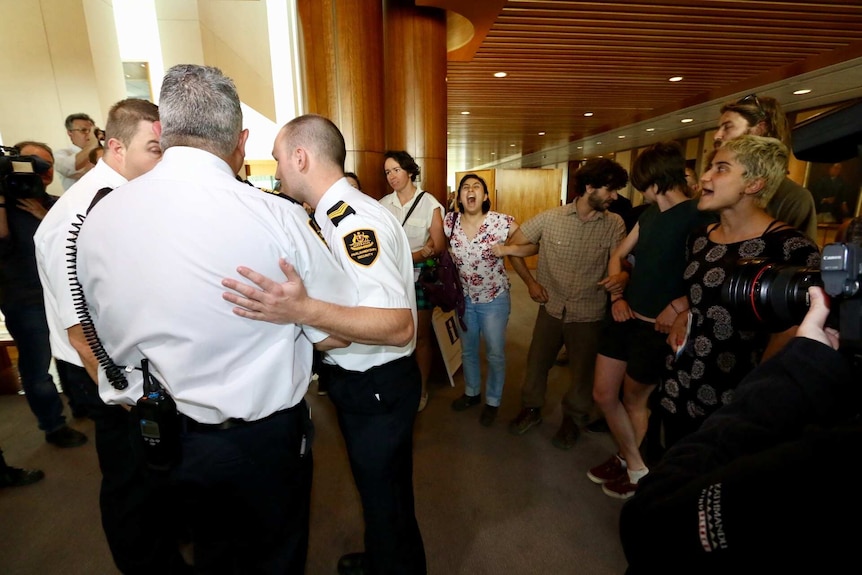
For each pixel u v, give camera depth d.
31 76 3.65
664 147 1.42
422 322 2.46
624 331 1.63
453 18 3.32
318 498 1.78
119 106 1.12
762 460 0.34
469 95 6.44
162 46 5.95
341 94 2.37
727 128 1.53
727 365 1.08
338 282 0.84
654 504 0.42
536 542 1.54
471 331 2.38
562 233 1.97
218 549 0.85
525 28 4.01
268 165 8.20
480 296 2.27
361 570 1.38
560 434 2.14
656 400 1.61
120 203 0.69
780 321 0.63
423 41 2.88
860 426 0.31
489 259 2.22
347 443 1.14
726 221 1.10
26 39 3.62
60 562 1.48
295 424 0.86
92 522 1.66
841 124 0.43
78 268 0.74
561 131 9.65
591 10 3.67
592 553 1.49
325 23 2.32
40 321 2.03
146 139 1.12
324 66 2.36
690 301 1.18
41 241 1.02
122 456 1.10
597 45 4.43
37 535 1.59
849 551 0.27
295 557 0.90
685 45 4.44
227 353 0.72
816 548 0.29
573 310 2.00
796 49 4.55
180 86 0.71
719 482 0.36
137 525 1.13
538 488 1.83
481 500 1.75
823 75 5.36
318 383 2.90
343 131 2.42
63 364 1.18
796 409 0.42
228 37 6.76
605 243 1.94
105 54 4.33
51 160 2.32
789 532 0.30
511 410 2.52
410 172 2.33
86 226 0.71
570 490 1.82
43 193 1.97
